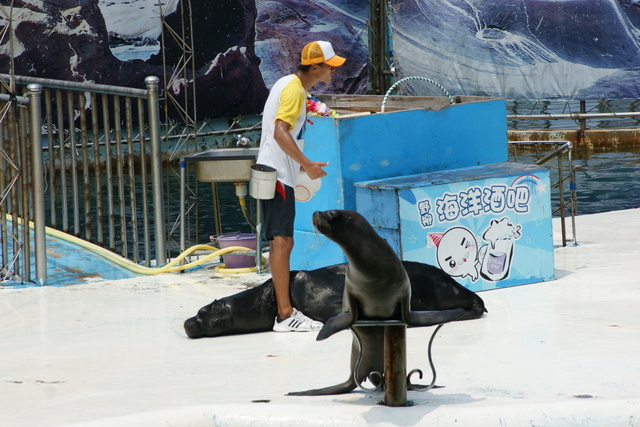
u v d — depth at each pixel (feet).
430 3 249.14
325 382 31.58
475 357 35.29
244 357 37.76
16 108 63.31
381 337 27.22
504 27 241.14
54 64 205.77
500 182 53.01
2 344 43.42
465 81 248.73
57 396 31.96
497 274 53.26
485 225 52.65
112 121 212.23
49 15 203.92
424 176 53.72
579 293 50.85
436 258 51.21
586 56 233.76
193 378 33.83
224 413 26.55
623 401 26.45
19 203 73.20
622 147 215.10
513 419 25.44
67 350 41.24
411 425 24.81
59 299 55.11
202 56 229.45
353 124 53.26
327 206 54.80
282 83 44.14
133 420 26.58
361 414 25.43
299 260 57.52
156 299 54.60
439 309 43.96
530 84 241.14
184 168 70.90
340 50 253.85
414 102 65.62
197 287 58.85
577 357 34.60
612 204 140.97
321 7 248.93
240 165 65.57
